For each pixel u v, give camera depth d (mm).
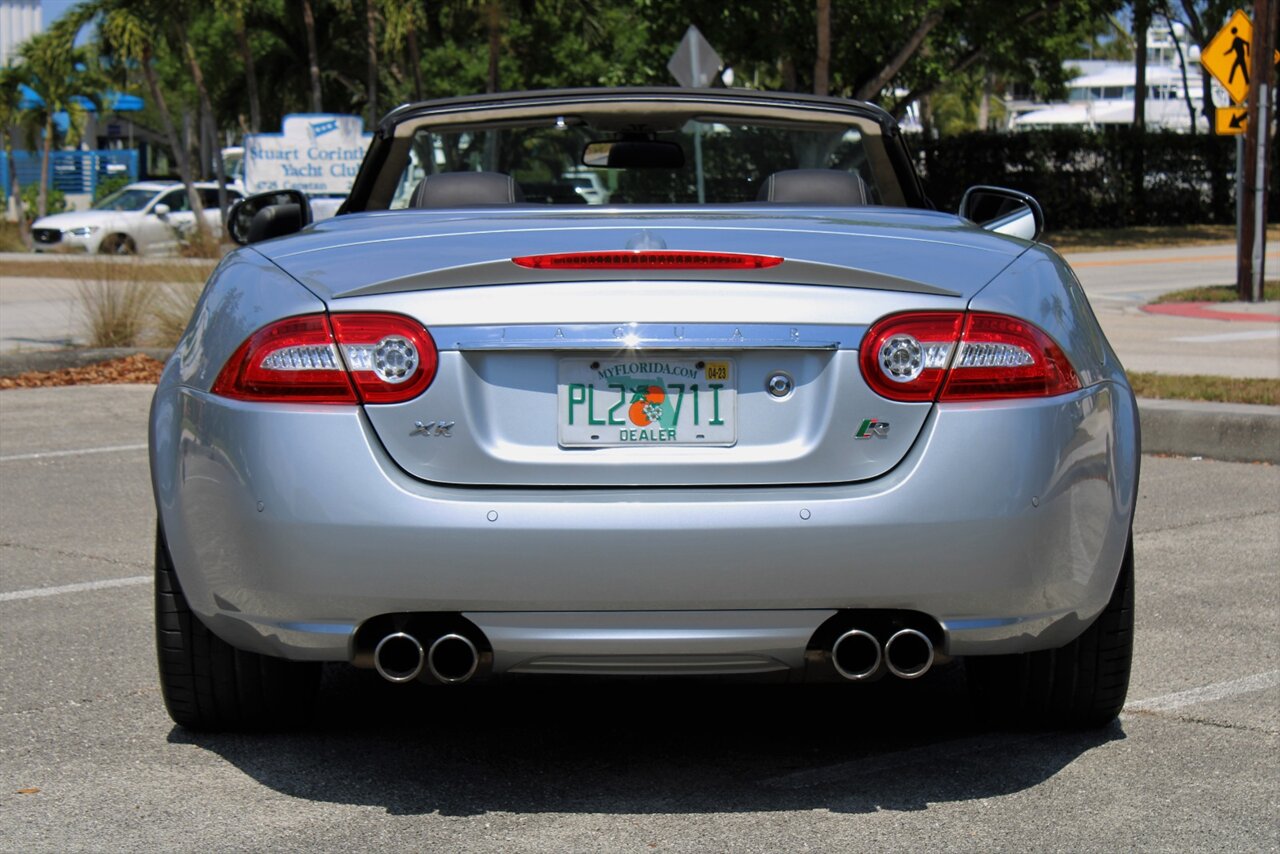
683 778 3480
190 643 3555
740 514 2941
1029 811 3270
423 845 3088
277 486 2996
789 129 4570
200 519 3143
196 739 3748
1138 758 3600
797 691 4152
